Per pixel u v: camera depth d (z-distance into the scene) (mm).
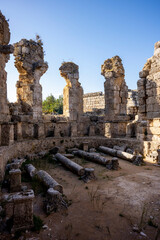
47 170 10445
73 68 18531
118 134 17922
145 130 14477
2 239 4312
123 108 19375
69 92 18312
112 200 6539
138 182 8461
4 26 11031
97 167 11133
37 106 16000
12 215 5039
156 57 13812
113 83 18578
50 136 16797
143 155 13547
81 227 4883
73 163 10375
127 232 4664
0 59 10492
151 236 4512
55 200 5828
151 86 14039
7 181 7520
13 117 13062
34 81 15875
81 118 19125
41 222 5020
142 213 5336
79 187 7949
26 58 15617
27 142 12695
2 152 8008
